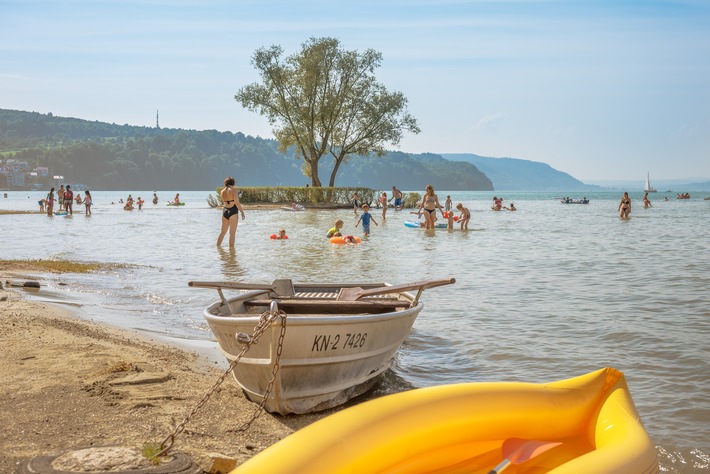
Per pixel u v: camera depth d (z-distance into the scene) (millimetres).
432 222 28812
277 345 5855
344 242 22391
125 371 6723
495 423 3844
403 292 9289
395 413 3525
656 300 11672
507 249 20578
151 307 11180
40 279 14031
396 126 60469
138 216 42500
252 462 3080
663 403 6375
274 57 59500
